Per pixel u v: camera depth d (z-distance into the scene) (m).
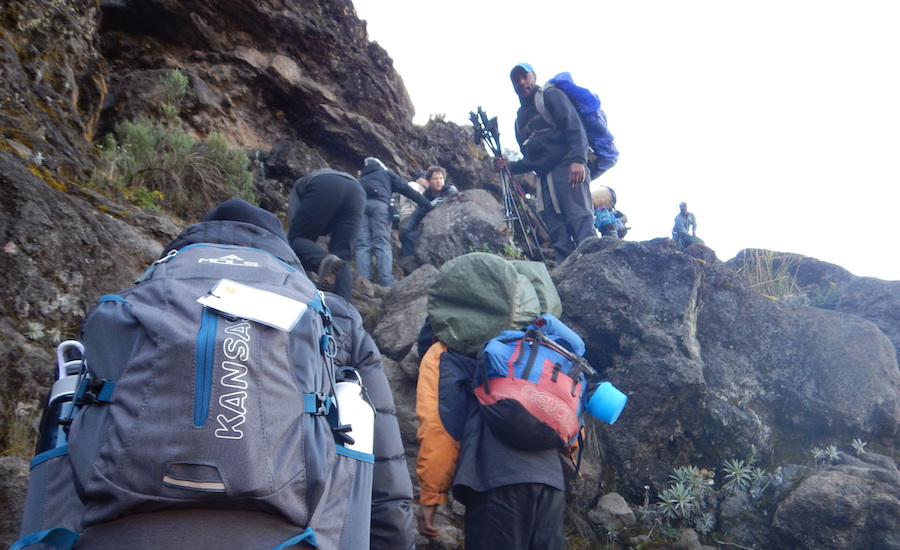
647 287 4.95
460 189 11.97
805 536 3.97
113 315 1.62
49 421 1.67
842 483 3.99
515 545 2.83
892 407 4.57
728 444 4.57
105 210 4.60
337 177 5.23
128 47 9.11
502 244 7.85
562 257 6.60
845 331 4.85
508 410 2.89
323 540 1.60
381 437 2.15
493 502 2.89
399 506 2.12
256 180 8.39
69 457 1.48
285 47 10.21
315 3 10.61
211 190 6.82
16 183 3.86
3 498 2.72
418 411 3.23
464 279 3.61
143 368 1.51
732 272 5.21
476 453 3.00
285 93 9.72
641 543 4.11
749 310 5.07
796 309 5.07
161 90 8.13
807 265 6.79
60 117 5.62
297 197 5.30
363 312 5.52
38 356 3.42
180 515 1.43
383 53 11.41
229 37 9.80
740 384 4.83
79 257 3.91
